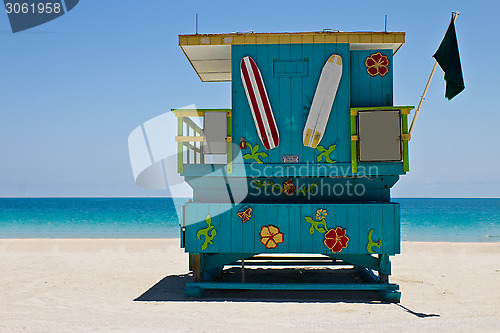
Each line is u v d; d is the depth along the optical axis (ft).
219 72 35.17
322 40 26.86
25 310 24.22
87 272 37.65
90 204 423.64
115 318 22.30
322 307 24.91
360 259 27.30
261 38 27.02
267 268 39.50
